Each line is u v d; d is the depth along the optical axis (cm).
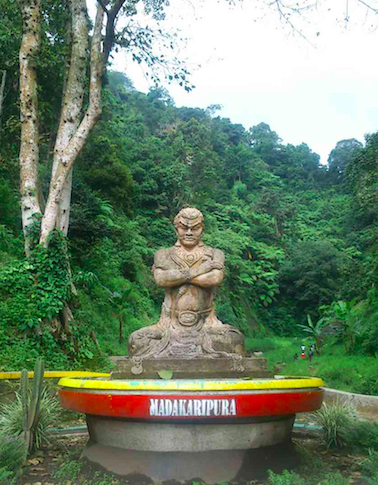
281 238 5209
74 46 1238
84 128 1157
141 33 1230
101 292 1747
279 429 501
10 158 1809
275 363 1878
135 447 471
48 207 1138
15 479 419
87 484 437
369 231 4794
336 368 1388
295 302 4356
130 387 453
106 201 2461
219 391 446
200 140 5525
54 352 1047
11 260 1223
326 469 484
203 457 456
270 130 9300
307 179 7738
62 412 748
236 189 6131
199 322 587
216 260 611
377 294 2184
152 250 2789
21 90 1189
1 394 727
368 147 2561
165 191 3712
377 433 568
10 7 1588
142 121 5478
